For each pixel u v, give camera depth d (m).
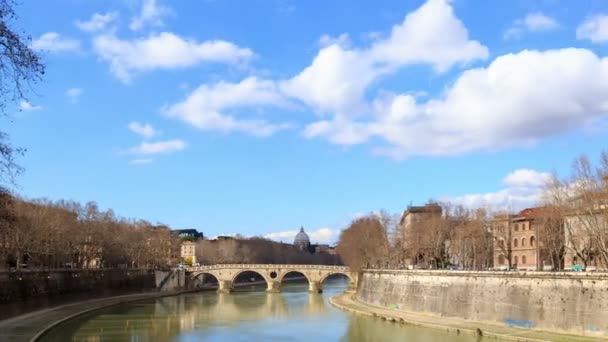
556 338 101.44
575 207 129.25
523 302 115.75
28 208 165.88
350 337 114.81
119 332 120.19
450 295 137.12
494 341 105.25
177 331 123.38
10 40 34.66
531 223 194.88
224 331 124.12
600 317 101.31
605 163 123.38
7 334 104.81
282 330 125.62
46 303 155.25
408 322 133.38
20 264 172.75
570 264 163.62
